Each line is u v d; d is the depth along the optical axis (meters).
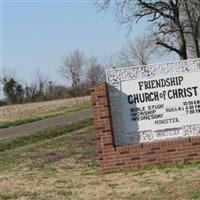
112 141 13.79
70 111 51.34
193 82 13.84
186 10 41.75
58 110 54.94
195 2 41.38
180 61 13.83
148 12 41.66
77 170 14.75
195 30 42.62
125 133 13.88
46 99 89.31
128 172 13.43
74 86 98.62
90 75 99.69
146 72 13.85
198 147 13.73
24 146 23.72
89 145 21.09
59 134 28.56
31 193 11.69
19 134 30.23
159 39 42.34
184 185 11.13
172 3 41.19
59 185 12.53
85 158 17.14
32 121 41.94
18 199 11.10
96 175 13.57
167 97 13.84
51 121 39.84
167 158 13.74
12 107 64.81
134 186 11.62
